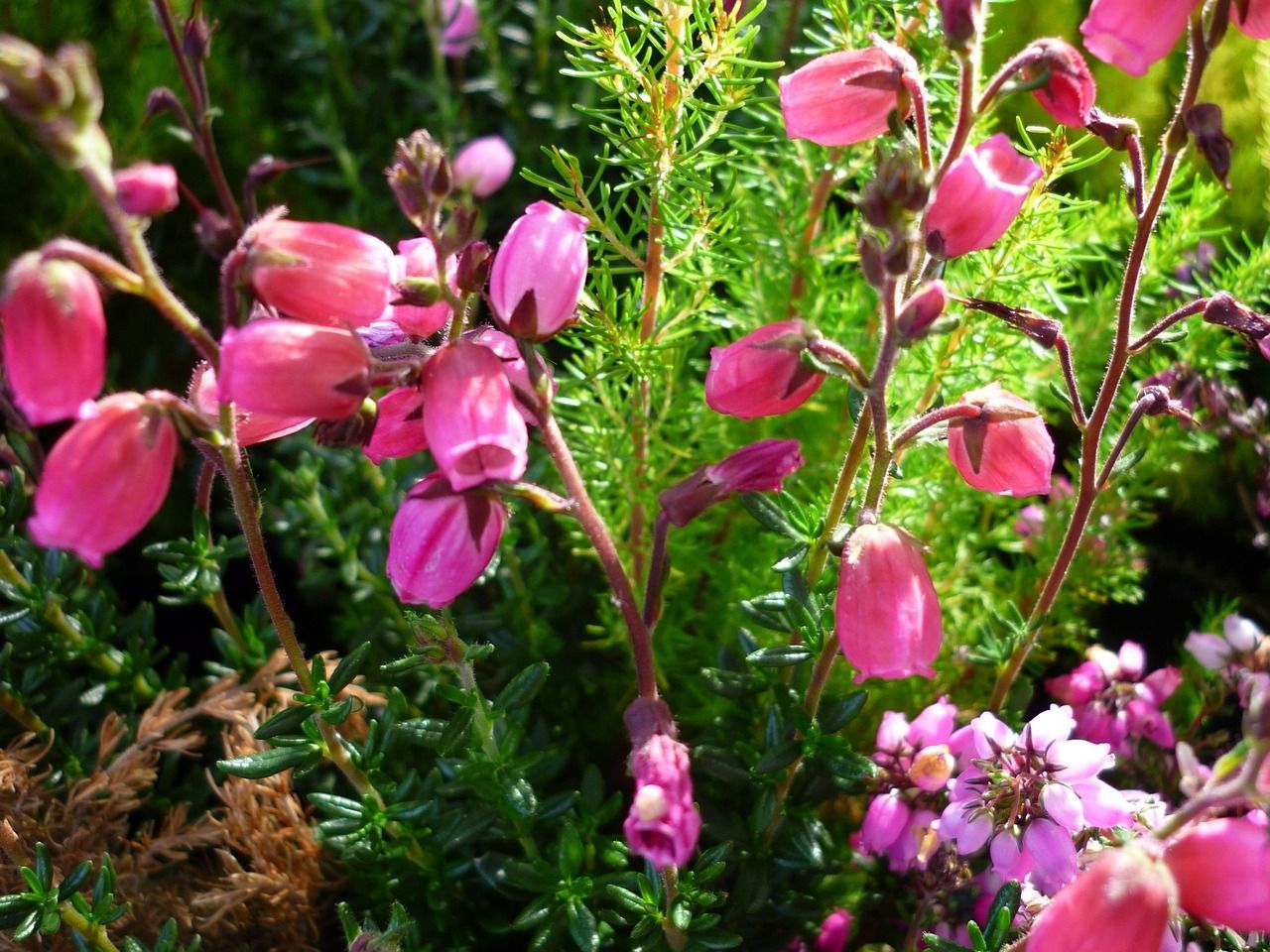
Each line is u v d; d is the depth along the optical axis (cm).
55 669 18
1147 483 21
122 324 25
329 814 16
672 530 19
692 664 19
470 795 17
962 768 15
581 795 16
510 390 11
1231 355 20
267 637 18
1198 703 19
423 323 12
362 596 20
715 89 16
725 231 17
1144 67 11
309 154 27
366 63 28
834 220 19
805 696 15
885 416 12
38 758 15
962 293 17
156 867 16
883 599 11
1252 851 10
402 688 20
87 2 25
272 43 28
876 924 17
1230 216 24
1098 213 20
